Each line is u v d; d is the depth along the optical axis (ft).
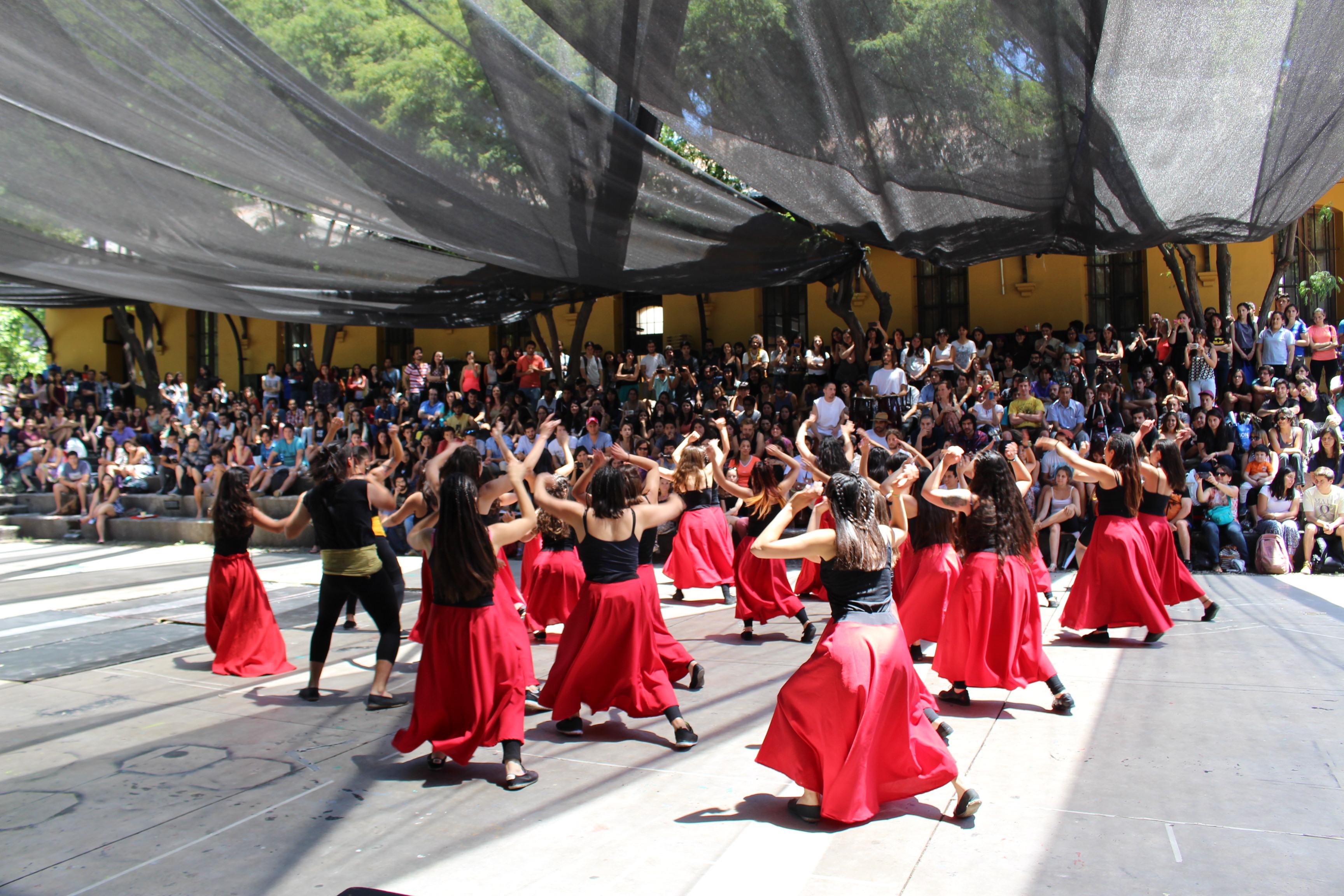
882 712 11.43
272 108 18.89
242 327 80.28
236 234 24.89
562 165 21.99
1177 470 22.68
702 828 11.82
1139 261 51.65
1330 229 48.85
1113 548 21.20
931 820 11.80
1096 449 33.81
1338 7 17.31
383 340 74.54
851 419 41.14
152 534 54.08
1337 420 35.94
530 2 17.63
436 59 18.71
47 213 22.48
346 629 26.76
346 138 19.89
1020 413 37.22
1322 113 19.89
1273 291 42.63
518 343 69.77
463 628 13.79
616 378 54.34
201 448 58.85
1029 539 16.70
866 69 19.36
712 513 29.53
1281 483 32.68
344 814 12.65
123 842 11.82
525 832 11.89
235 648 21.02
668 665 17.89
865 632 11.62
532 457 15.87
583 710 17.88
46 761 15.08
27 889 10.57
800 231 28.22
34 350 104.73
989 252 27.73
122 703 18.71
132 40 16.97
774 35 18.54
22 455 63.67
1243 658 19.61
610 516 15.70
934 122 20.90
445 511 13.80
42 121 19.42
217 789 13.66
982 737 15.02
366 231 26.08
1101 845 10.87
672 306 63.62
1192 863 10.32
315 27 17.39
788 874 10.41
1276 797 12.08
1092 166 22.07
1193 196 23.17
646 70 19.24
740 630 25.13
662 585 33.68
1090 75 19.27
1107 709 16.40
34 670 21.66
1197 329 42.50
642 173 23.22
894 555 12.23
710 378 51.24
